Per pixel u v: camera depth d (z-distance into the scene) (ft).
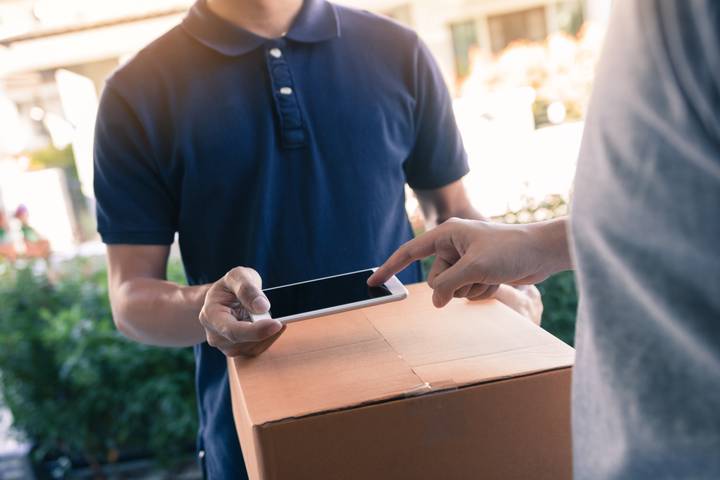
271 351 2.89
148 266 3.97
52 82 14.99
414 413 2.27
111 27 14.52
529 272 2.89
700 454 1.50
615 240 1.60
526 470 2.36
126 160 3.87
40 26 14.66
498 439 2.33
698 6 1.38
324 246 3.95
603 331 1.65
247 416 2.32
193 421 10.44
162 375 10.55
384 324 3.04
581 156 1.75
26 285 11.19
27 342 10.72
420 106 4.21
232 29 3.85
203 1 3.95
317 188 3.92
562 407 2.35
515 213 9.08
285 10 3.95
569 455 2.37
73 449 11.36
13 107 14.97
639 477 1.60
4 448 11.45
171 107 3.84
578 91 13.10
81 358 10.32
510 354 2.52
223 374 3.93
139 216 3.93
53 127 15.08
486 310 3.06
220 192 3.87
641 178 1.54
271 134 3.87
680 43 1.43
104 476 11.13
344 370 2.57
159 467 10.82
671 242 1.50
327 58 3.98
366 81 4.02
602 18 14.32
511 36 15.17
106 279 11.46
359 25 4.11
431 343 2.74
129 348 10.48
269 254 3.92
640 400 1.57
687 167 1.46
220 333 2.80
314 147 3.91
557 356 2.46
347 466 2.26
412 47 4.16
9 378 10.78
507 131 12.26
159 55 3.90
